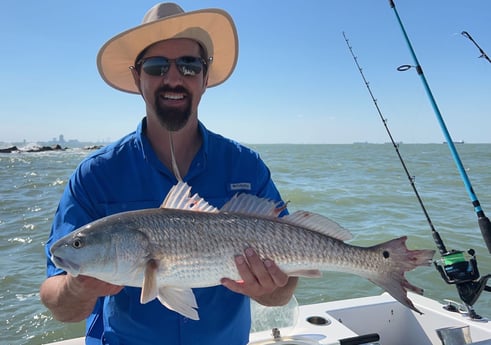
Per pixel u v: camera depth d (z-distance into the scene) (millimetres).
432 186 5613
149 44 746
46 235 2908
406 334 1172
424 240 2654
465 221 3225
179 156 752
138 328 678
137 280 610
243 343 759
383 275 667
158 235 616
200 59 739
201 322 694
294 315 1030
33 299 1803
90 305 621
